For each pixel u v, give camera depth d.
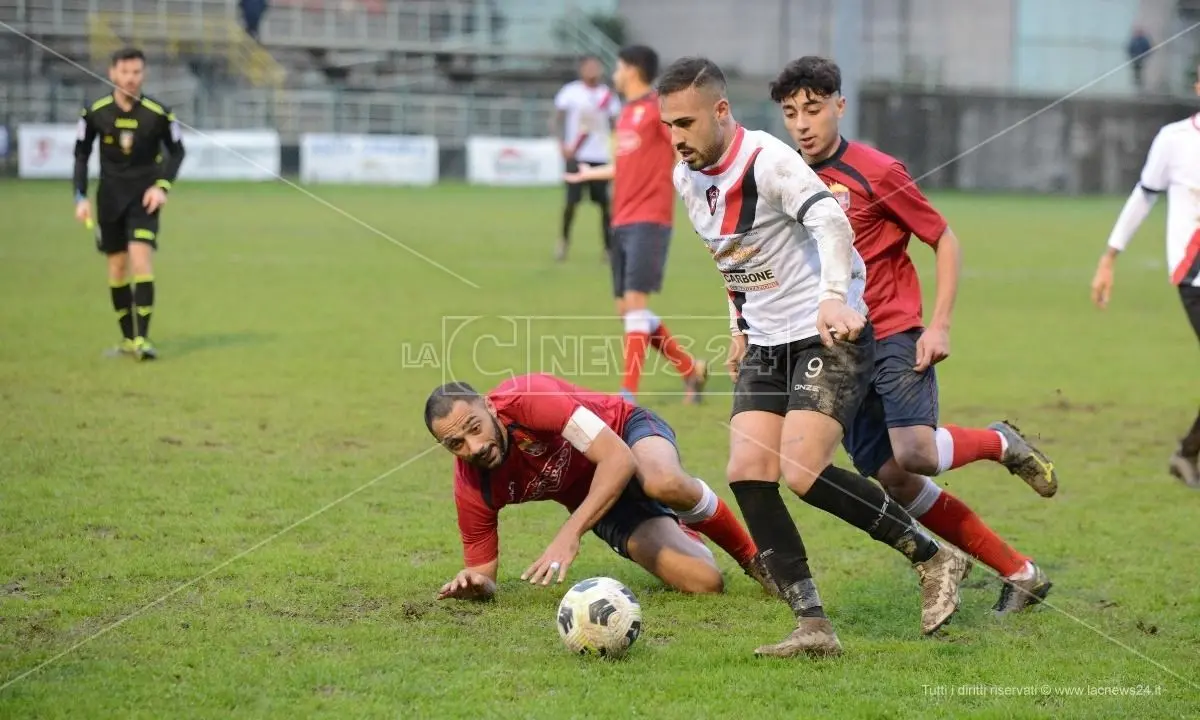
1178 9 115.69
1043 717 12.35
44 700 12.41
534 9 129.62
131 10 114.81
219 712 12.17
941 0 117.06
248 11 113.25
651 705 12.51
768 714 12.29
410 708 12.34
